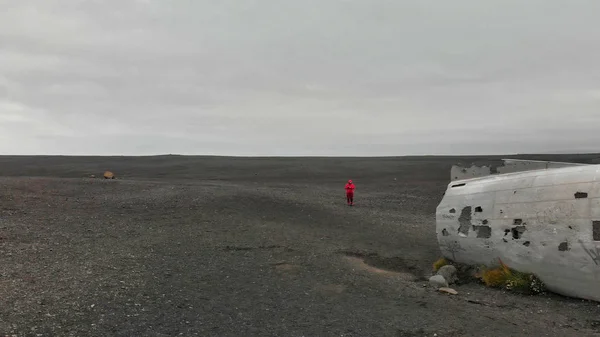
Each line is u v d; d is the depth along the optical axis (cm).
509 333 626
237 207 1934
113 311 664
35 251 1041
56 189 2352
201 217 1698
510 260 858
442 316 695
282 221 1692
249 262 1055
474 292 837
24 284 767
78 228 1401
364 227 1631
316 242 1336
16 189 2203
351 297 796
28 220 1484
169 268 961
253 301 756
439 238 1012
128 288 789
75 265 933
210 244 1251
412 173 4391
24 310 639
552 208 796
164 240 1280
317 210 1969
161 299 739
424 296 809
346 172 4650
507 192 888
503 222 873
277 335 603
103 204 1939
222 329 618
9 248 1050
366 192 2909
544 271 804
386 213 2005
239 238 1352
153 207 1894
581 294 761
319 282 895
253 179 4050
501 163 1111
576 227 756
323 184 3525
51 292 734
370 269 1034
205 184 3098
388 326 646
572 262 758
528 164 1069
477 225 922
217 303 736
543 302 770
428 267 1068
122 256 1051
